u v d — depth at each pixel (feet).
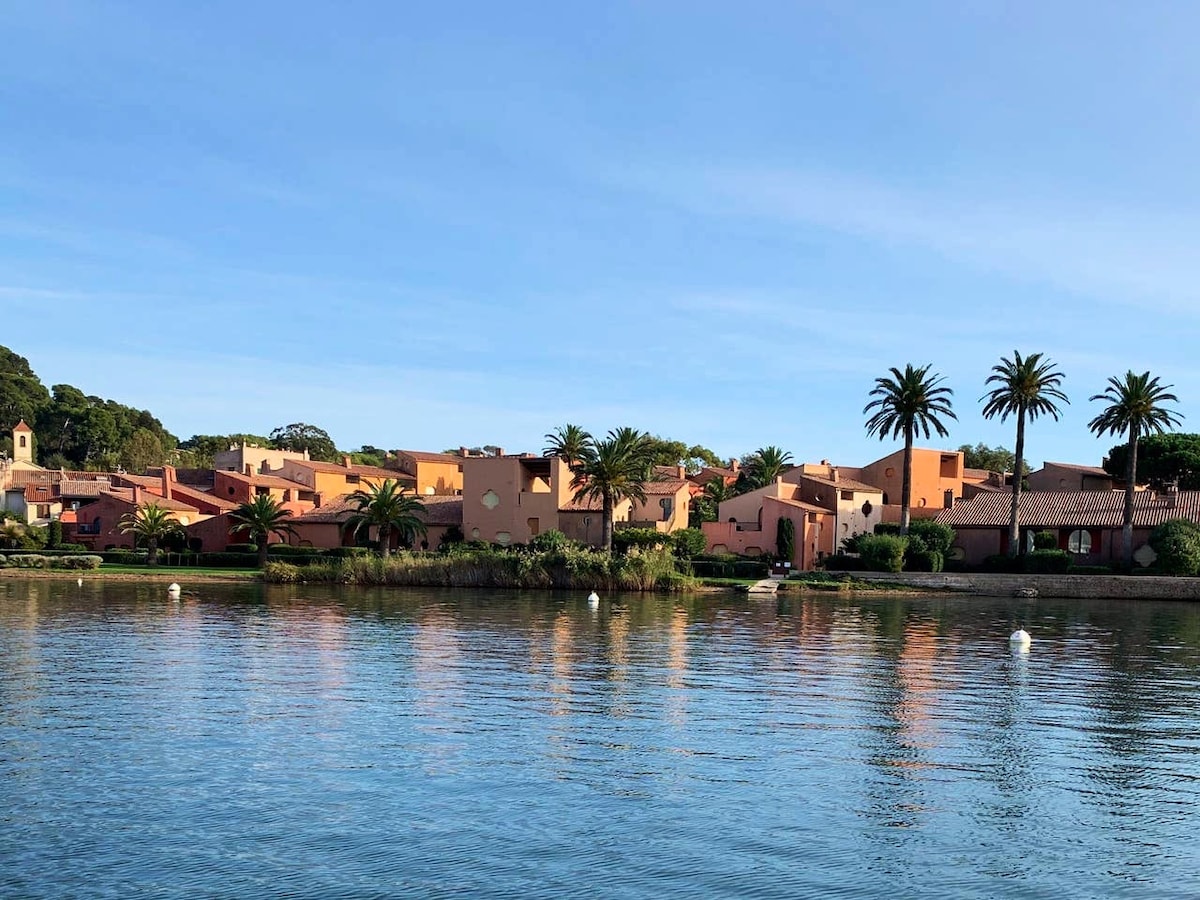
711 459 597.11
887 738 91.09
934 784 76.74
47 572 316.81
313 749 84.74
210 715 97.50
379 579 301.02
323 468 446.19
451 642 155.43
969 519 360.69
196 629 169.68
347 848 62.39
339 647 147.74
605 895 56.13
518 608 222.07
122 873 58.44
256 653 140.36
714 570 321.93
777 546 352.69
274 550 356.59
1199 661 143.23
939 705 106.93
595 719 97.50
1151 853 63.41
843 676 125.80
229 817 67.67
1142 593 282.97
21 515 427.74
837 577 307.37
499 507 372.99
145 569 334.44
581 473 335.88
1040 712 103.76
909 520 351.87
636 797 72.59
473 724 94.68
